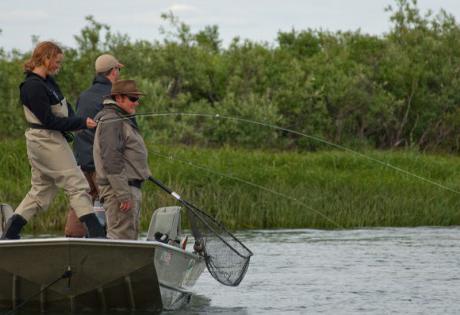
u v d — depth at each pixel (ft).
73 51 252.42
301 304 85.05
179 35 280.31
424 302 85.87
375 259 114.11
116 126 80.48
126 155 81.56
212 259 83.87
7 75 244.22
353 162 200.34
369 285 94.99
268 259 114.11
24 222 79.97
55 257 74.13
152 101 242.37
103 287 76.33
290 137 265.13
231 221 156.35
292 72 274.77
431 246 127.75
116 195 80.33
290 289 93.09
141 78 254.47
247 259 83.05
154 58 272.31
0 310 77.66
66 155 78.84
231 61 283.59
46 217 148.97
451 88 287.48
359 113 272.92
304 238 138.31
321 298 87.92
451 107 285.64
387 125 277.64
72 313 77.77
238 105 250.37
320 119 266.98
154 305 78.79
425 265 108.78
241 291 92.32
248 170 176.65
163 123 237.66
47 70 78.33
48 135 78.28
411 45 310.45
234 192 162.40
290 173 179.32
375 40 315.37
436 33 320.09
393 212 164.76
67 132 79.77
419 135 283.79
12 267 74.64
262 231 150.20
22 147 180.75
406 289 92.63
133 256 74.49
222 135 246.27
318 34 334.85
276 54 300.81
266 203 160.66
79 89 248.32
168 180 167.43
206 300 87.61
